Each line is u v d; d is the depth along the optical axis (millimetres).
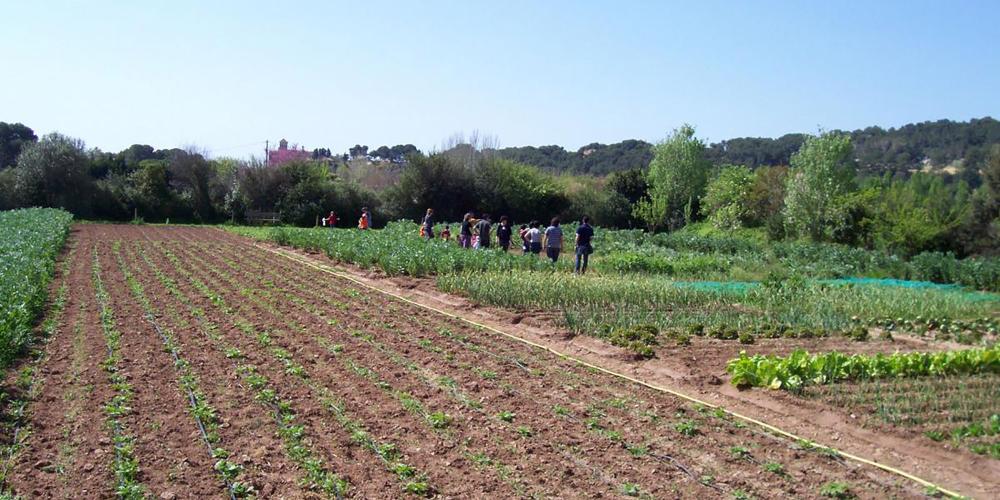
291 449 8086
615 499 7023
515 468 7746
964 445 8273
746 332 14867
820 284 22000
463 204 61562
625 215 62969
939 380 11055
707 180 58594
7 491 6879
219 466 7535
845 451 8336
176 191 60125
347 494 7035
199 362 11828
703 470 7762
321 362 12078
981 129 101125
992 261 27766
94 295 18406
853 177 44750
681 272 26266
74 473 7379
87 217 55125
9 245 21625
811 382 10805
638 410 9781
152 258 27922
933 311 17719
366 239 29391
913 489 7258
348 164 83562
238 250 32531
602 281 19875
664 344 14008
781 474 7656
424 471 7629
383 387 10617
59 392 10008
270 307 17297
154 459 7781
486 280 19641
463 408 9734
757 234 48562
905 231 37031
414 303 18656
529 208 62312
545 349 13438
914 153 101250
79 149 56719
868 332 15750
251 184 60562
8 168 57438
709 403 10250
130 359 11930
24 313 12695
